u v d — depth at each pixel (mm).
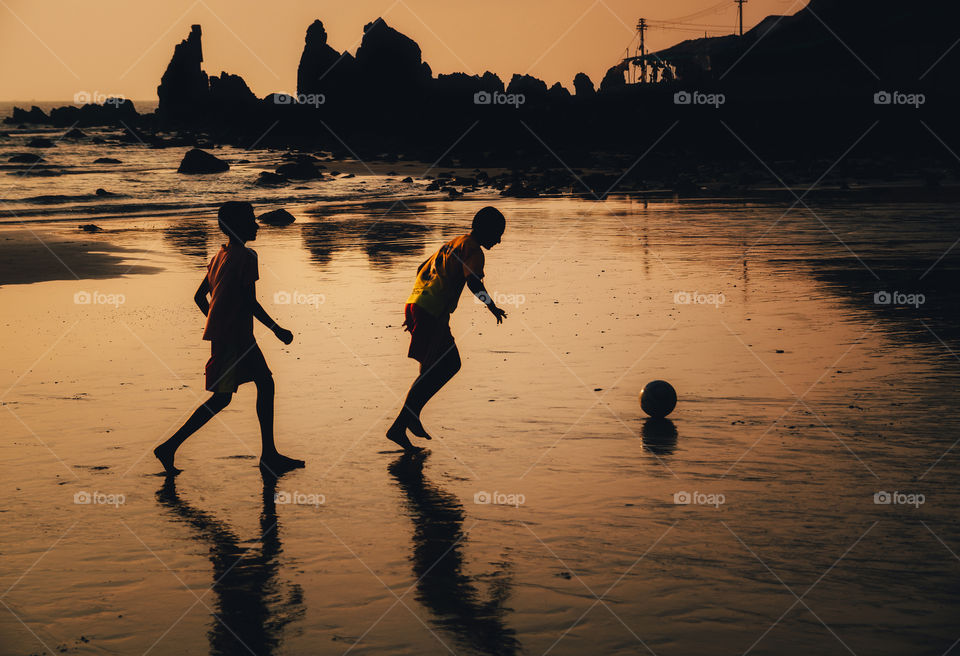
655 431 6805
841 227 24547
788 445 6363
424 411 7531
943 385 8078
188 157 59906
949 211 28797
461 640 3643
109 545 4754
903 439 6453
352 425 7176
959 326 11062
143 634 3738
